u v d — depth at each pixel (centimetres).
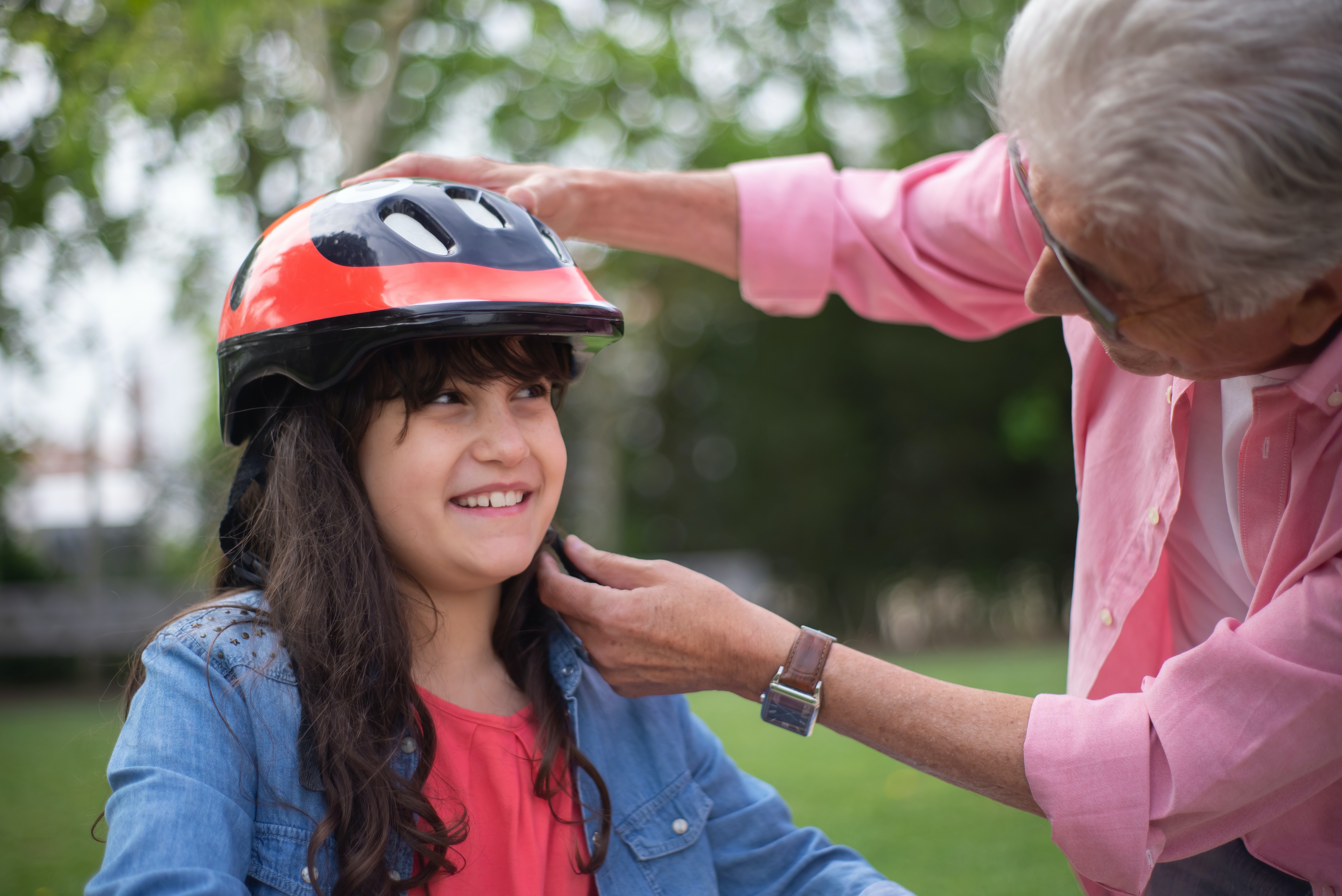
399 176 140
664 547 1538
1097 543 131
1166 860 111
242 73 655
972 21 905
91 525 912
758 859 130
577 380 132
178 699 103
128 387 606
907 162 1065
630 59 779
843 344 1416
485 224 112
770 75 826
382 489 112
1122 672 130
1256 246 86
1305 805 112
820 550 1470
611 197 154
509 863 113
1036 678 571
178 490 822
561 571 129
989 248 148
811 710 113
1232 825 106
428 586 118
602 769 126
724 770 135
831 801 323
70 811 322
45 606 941
